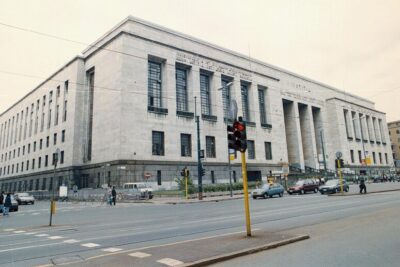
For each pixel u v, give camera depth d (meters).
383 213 13.06
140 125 39.78
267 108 59.00
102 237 10.11
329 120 76.12
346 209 15.77
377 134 91.25
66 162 47.84
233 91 52.81
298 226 10.86
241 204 23.31
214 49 52.38
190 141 44.75
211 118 47.88
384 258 6.16
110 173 38.47
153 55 43.03
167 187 40.09
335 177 59.47
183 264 6.01
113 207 25.75
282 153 59.03
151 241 9.04
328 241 8.02
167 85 43.69
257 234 9.01
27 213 22.91
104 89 43.03
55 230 12.43
